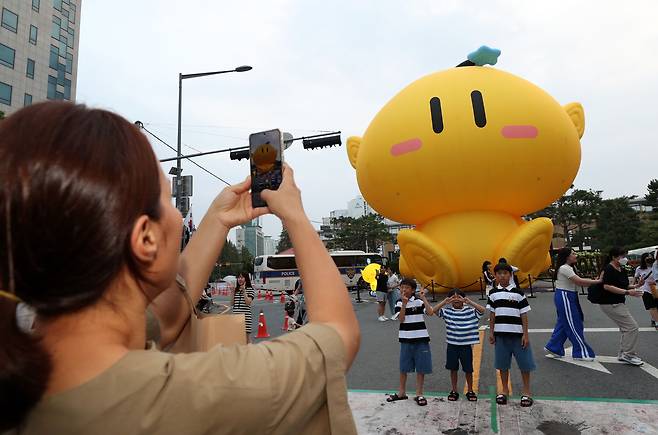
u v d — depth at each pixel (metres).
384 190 12.74
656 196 43.59
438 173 11.77
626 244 43.66
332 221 57.75
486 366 6.38
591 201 46.97
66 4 36.47
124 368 0.59
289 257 28.28
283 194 0.99
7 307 0.56
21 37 31.62
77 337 0.60
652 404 4.45
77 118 0.63
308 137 11.83
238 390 0.58
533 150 11.41
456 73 12.56
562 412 4.35
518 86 12.03
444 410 4.59
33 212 0.55
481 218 12.46
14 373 0.55
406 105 12.38
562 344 6.47
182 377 0.59
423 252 12.51
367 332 9.88
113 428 0.54
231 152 13.16
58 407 0.56
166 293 1.07
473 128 11.42
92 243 0.57
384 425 4.27
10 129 0.62
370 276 11.39
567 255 6.51
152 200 0.67
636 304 12.57
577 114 13.33
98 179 0.58
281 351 0.66
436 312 5.09
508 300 4.84
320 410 0.70
